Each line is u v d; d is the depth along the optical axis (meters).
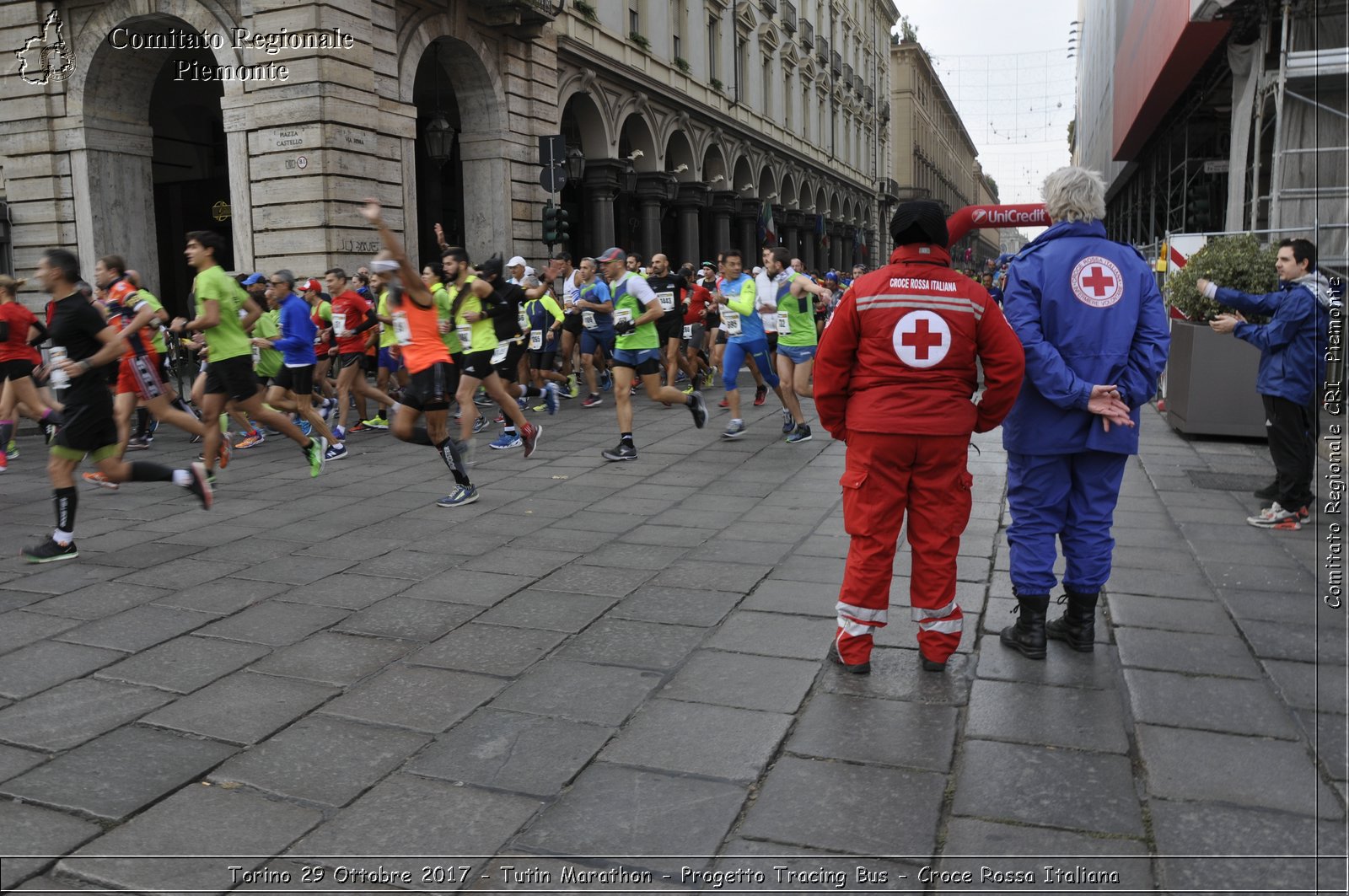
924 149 73.81
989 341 3.48
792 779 2.87
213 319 7.12
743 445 9.34
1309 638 3.93
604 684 3.59
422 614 4.41
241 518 6.49
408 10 16.06
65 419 5.38
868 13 53.84
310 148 14.42
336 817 2.70
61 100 16.12
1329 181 11.83
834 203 46.84
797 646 3.95
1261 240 11.64
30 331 9.19
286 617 4.38
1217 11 13.62
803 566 5.12
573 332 13.70
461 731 3.22
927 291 3.46
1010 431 3.78
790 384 9.27
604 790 2.83
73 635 4.18
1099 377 3.62
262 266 15.01
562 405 13.15
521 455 8.99
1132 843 2.52
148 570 5.19
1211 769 2.88
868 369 3.55
